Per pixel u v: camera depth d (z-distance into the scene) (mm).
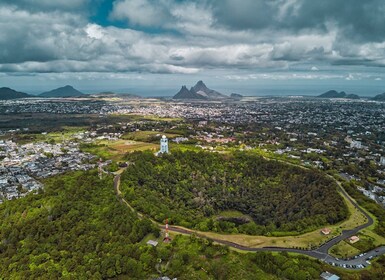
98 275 152250
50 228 197750
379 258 177500
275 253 177000
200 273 154625
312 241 194750
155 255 166750
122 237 179250
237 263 163000
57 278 155000
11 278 158750
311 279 152000
